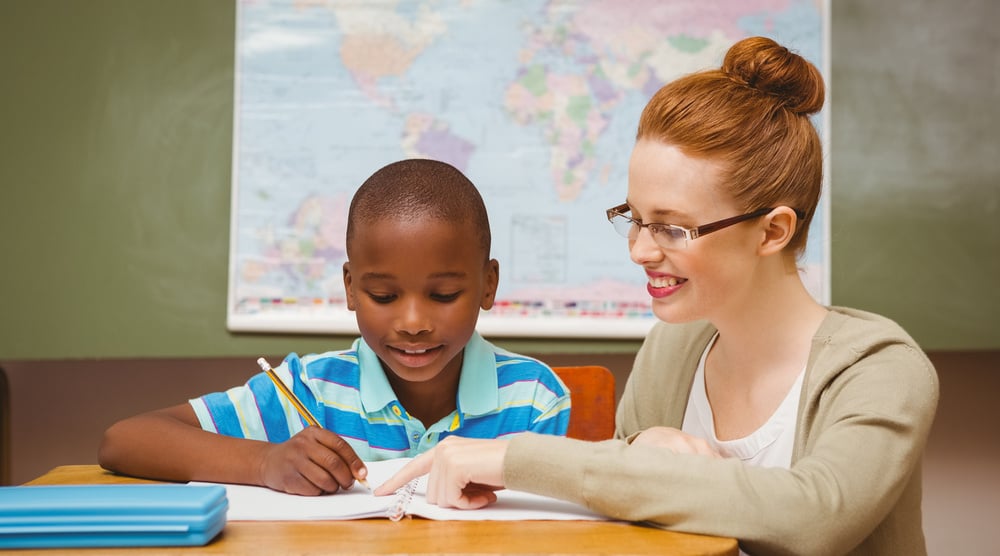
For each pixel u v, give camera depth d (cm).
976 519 245
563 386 111
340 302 216
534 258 218
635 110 220
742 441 97
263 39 216
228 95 215
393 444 103
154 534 65
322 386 104
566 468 75
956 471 245
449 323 91
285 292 215
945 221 219
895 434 80
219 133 215
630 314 218
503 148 219
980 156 219
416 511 76
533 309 218
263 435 102
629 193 89
